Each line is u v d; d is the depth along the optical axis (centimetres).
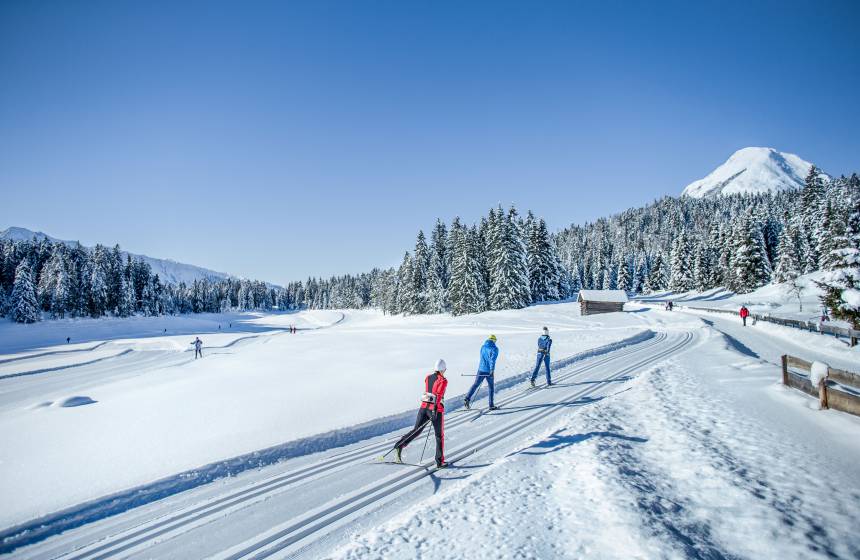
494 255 6284
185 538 513
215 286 16850
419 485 643
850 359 2006
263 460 764
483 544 458
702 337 2844
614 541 450
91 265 8869
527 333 3484
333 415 1012
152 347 5078
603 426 854
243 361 2455
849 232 2666
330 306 17912
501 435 869
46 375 3077
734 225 7494
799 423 843
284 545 491
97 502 592
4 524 535
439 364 738
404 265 8125
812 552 422
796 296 5325
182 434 907
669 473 633
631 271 10438
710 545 441
